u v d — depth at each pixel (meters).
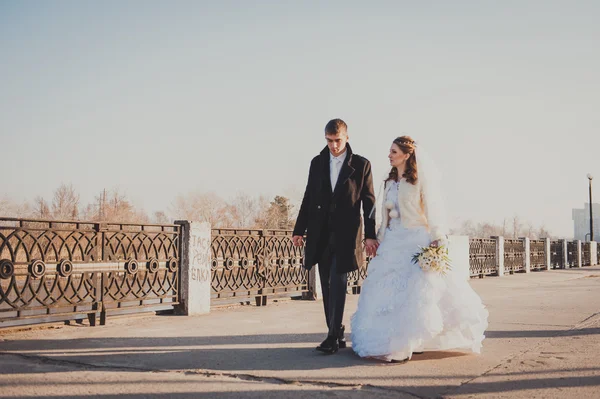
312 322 7.13
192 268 7.89
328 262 5.12
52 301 6.23
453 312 4.69
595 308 8.76
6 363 4.45
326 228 5.09
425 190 4.91
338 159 5.11
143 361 4.55
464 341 4.79
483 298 10.66
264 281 9.57
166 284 7.78
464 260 17.09
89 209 49.00
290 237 10.27
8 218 5.79
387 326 4.59
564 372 4.13
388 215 5.18
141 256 7.33
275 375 4.03
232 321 7.21
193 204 53.03
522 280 17.39
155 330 6.36
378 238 5.25
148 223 7.41
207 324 6.89
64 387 3.67
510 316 7.70
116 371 4.16
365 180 5.13
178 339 5.72
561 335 6.01
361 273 12.16
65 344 5.38
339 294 4.96
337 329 4.96
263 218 55.84
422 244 4.86
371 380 3.88
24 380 3.86
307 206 5.38
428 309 4.54
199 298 8.02
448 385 3.75
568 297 10.88
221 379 3.91
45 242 6.19
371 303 4.80
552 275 20.77
